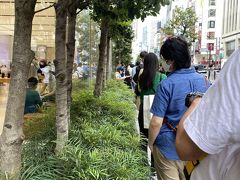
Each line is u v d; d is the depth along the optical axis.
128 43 26.08
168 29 37.16
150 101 5.36
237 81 1.24
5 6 12.28
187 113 1.55
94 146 4.58
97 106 7.40
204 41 71.38
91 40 13.23
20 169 3.25
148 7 5.51
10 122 3.09
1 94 15.28
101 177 3.58
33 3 3.01
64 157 3.81
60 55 4.44
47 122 5.73
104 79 12.16
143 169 4.30
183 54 3.51
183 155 1.38
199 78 3.54
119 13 6.12
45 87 13.29
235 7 69.44
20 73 3.06
